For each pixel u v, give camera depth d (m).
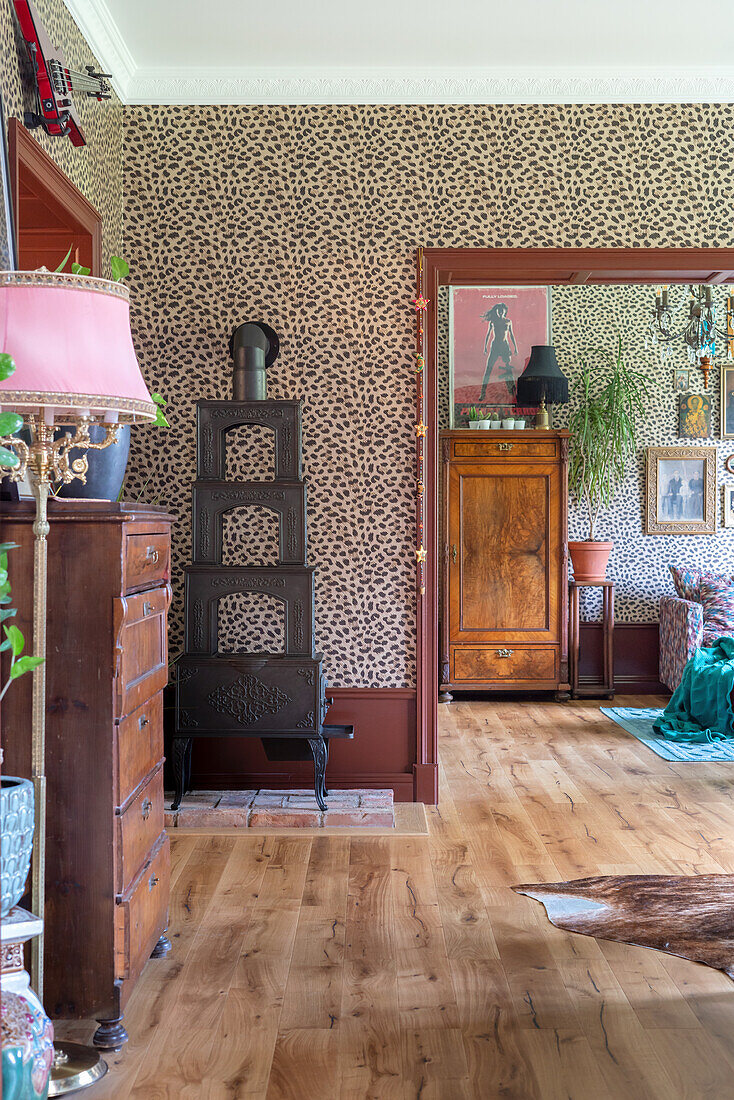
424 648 4.78
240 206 4.74
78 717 2.46
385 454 4.79
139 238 4.75
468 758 5.72
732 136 4.71
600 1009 2.65
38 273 2.15
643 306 8.12
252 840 4.18
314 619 4.82
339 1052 2.43
